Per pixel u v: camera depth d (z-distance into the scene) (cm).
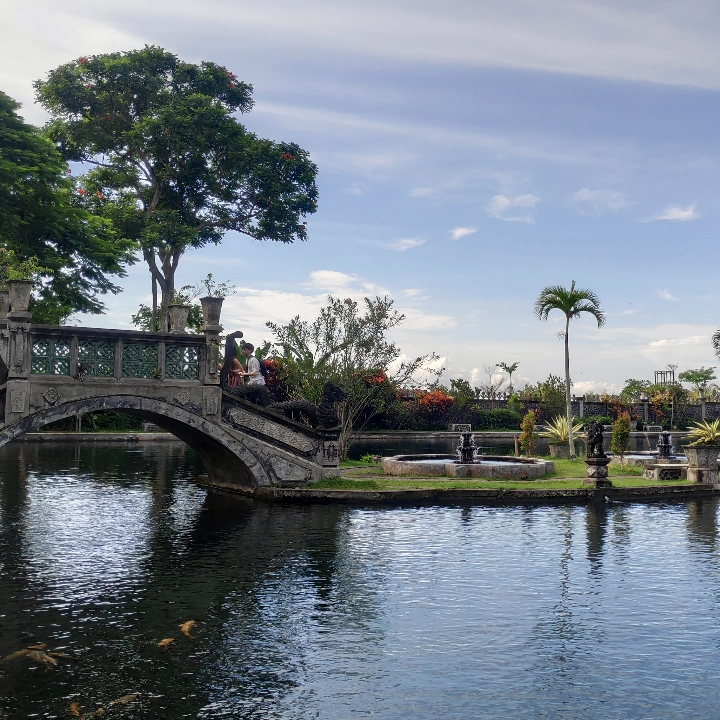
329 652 754
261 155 4219
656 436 5172
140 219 3825
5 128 2661
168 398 1673
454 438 4791
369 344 2611
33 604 902
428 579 1030
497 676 698
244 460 1770
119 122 4031
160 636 795
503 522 1489
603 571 1081
